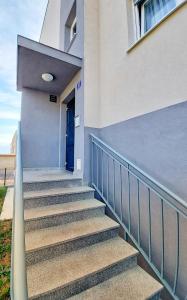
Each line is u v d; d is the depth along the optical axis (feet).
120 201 7.79
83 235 6.02
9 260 6.22
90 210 7.42
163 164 6.09
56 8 17.43
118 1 9.13
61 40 14.90
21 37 8.79
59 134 14.23
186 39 5.53
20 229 2.86
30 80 12.06
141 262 6.66
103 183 9.27
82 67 10.27
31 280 4.55
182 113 5.52
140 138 7.16
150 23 8.10
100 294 4.72
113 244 6.36
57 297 4.46
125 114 8.11
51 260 5.36
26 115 13.14
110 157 8.67
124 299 4.57
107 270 5.27
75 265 5.16
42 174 10.96
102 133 9.84
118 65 8.79
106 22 10.12
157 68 6.52
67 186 9.05
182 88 5.57
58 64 10.17
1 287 5.16
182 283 5.19
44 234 5.98
